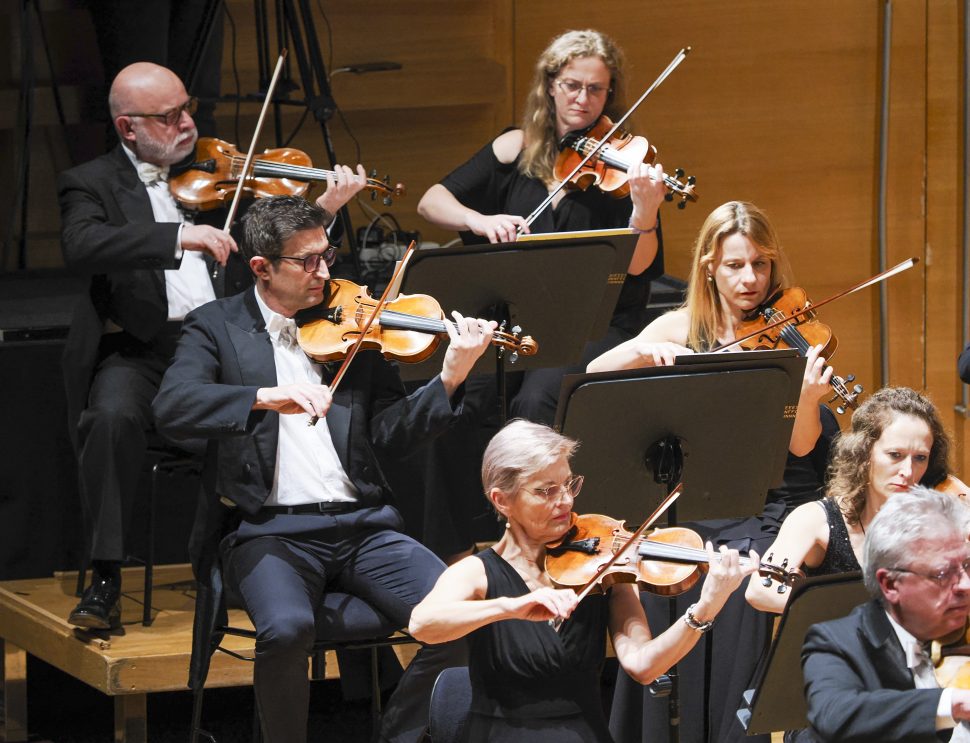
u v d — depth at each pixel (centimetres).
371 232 1553
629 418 897
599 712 796
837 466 934
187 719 1300
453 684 834
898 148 1741
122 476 1086
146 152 1163
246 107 1680
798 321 1100
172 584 1230
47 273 1518
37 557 1279
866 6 1728
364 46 1714
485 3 1728
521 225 1190
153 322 1137
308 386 919
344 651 1076
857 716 648
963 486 954
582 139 1219
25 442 1269
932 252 1745
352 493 982
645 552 800
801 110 1744
